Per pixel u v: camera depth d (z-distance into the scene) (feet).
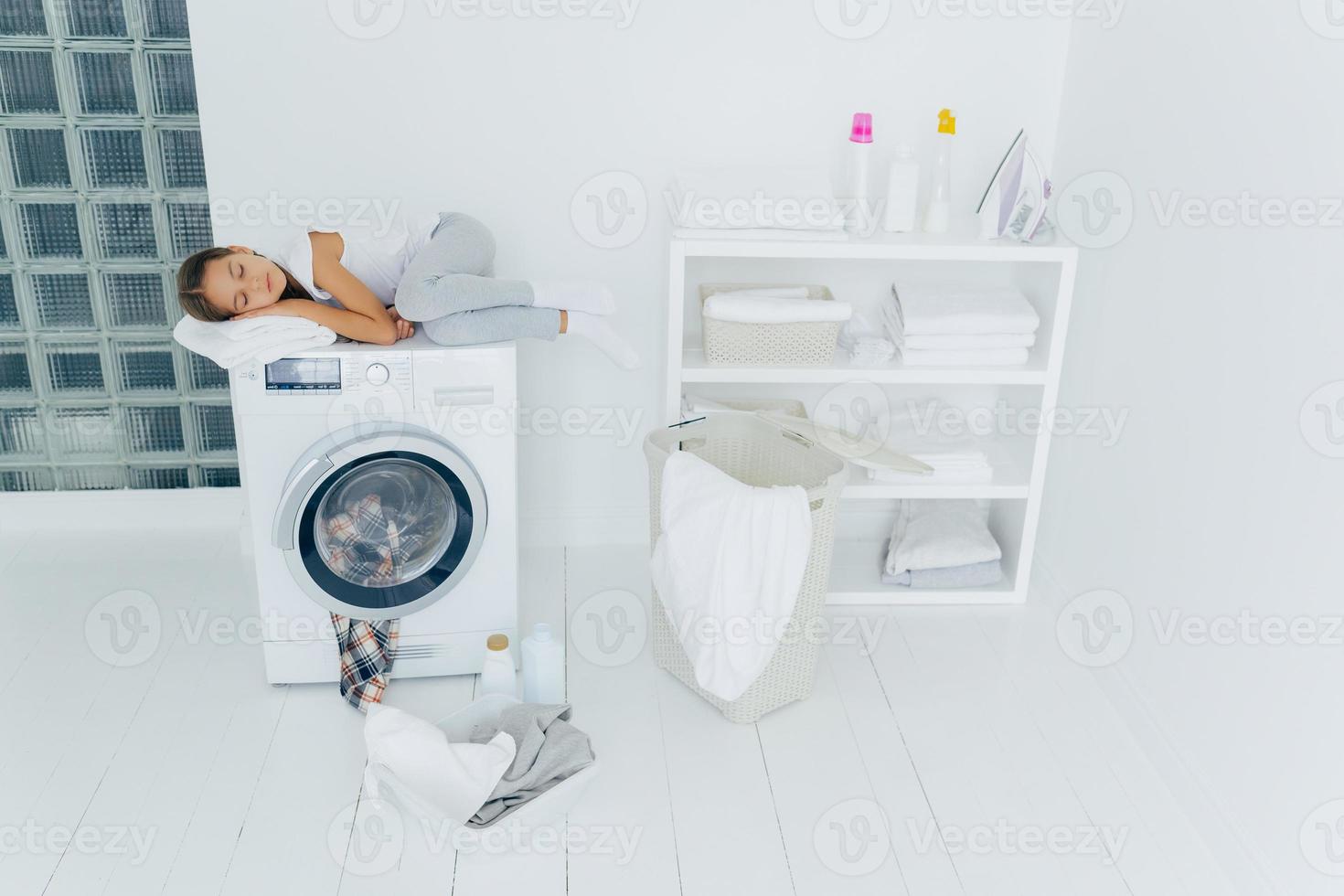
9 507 10.38
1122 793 7.31
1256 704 6.46
